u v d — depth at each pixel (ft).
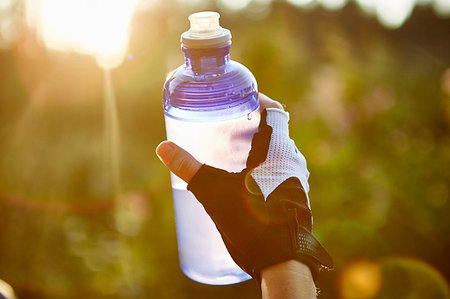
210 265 5.42
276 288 4.10
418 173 16.25
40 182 16.06
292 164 4.90
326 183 15.87
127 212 15.11
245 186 4.51
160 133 19.10
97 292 12.85
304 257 4.22
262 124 5.21
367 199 15.42
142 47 19.81
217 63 5.05
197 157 5.14
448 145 17.79
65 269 13.37
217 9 25.59
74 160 16.74
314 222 14.99
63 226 14.39
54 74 18.92
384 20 27.71
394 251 14.43
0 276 13.20
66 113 18.70
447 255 14.35
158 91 19.65
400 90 20.81
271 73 21.98
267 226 4.34
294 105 19.90
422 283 13.62
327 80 20.88
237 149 5.15
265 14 26.13
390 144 17.90
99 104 19.29
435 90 20.36
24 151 17.25
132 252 13.75
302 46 24.63
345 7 27.22
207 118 5.02
